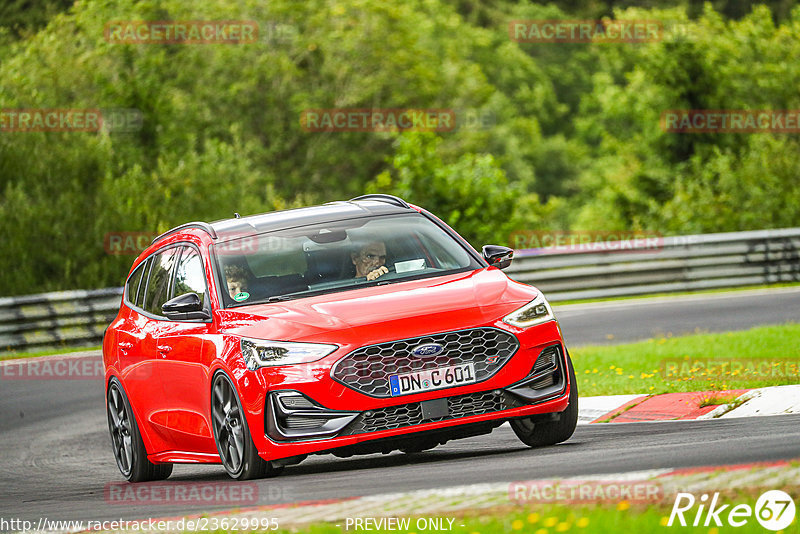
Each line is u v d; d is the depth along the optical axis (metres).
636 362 45.91
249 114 188.50
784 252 91.38
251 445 26.95
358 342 26.05
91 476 36.53
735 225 129.50
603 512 18.12
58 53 152.62
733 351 45.59
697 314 69.50
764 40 156.75
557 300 85.94
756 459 22.28
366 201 33.78
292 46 192.75
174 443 31.41
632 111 158.88
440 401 26.02
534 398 26.66
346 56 193.75
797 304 70.06
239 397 26.97
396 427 25.91
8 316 75.38
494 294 27.58
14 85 122.00
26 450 43.97
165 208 111.88
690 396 35.50
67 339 77.56
